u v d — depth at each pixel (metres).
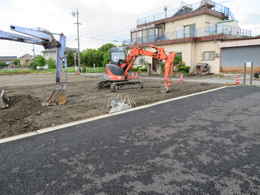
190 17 23.41
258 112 6.03
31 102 7.75
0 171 2.93
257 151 3.43
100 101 8.23
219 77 18.55
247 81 15.11
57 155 3.42
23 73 35.22
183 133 4.38
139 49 11.32
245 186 2.46
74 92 11.02
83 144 3.87
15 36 6.25
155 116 5.79
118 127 4.86
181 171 2.84
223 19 24.42
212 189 2.42
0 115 6.06
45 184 2.59
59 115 6.07
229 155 3.30
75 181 2.65
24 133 4.58
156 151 3.50
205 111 6.26
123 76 11.49
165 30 26.64
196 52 22.47
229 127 4.71
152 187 2.48
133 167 2.98
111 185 2.54
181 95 9.38
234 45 19.34
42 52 67.62
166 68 10.21
